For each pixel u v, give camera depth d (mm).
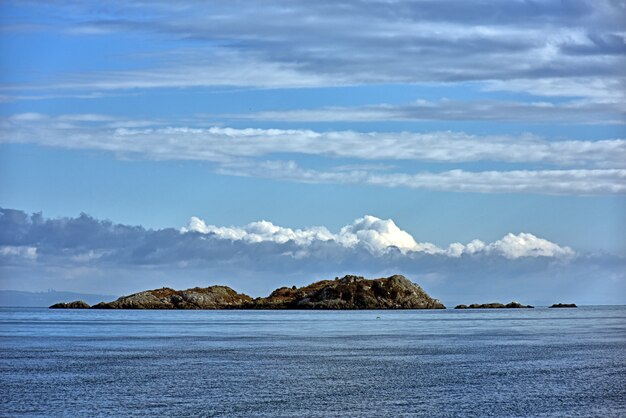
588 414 98688
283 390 117938
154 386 122062
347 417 96875
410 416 97312
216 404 105562
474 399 109312
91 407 103125
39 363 156875
